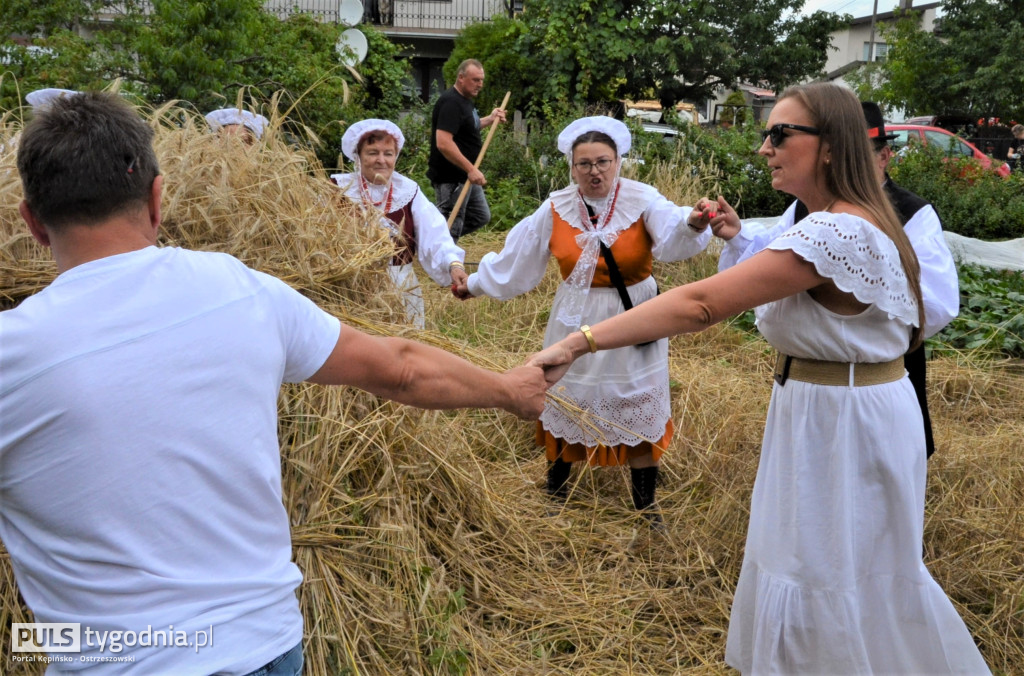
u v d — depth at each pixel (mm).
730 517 3600
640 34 16250
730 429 4285
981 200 11336
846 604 2223
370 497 2748
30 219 1441
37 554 1366
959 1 23906
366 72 11250
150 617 1334
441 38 19375
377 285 3256
